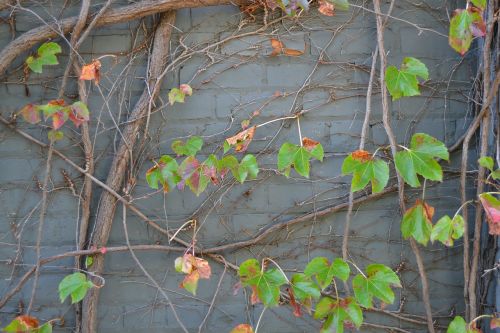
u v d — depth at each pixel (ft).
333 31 7.29
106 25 7.14
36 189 7.27
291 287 6.17
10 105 7.26
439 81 7.29
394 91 6.21
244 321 7.30
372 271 6.14
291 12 6.63
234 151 7.29
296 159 6.28
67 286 6.15
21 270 7.23
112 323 7.27
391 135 6.59
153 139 7.28
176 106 7.31
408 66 6.29
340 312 6.11
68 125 7.29
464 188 6.70
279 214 7.29
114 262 7.28
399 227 7.29
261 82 7.30
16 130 7.23
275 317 7.30
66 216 7.27
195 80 7.30
